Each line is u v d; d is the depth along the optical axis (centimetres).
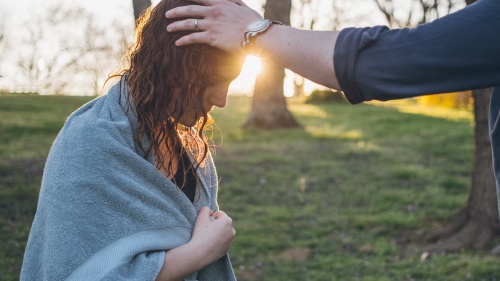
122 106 144
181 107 135
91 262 129
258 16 109
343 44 93
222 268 161
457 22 88
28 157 1059
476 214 643
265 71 1762
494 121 114
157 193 142
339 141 1526
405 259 610
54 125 1487
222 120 2031
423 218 750
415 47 89
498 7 86
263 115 1781
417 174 1020
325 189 958
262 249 650
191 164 153
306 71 97
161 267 134
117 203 134
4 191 800
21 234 649
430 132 1583
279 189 961
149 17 141
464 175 1038
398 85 91
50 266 131
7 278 524
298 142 1512
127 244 132
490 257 571
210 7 111
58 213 132
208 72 132
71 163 135
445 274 549
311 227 742
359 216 777
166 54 134
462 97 2566
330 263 602
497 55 86
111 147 136
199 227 147
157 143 143
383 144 1423
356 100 95
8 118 1565
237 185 970
